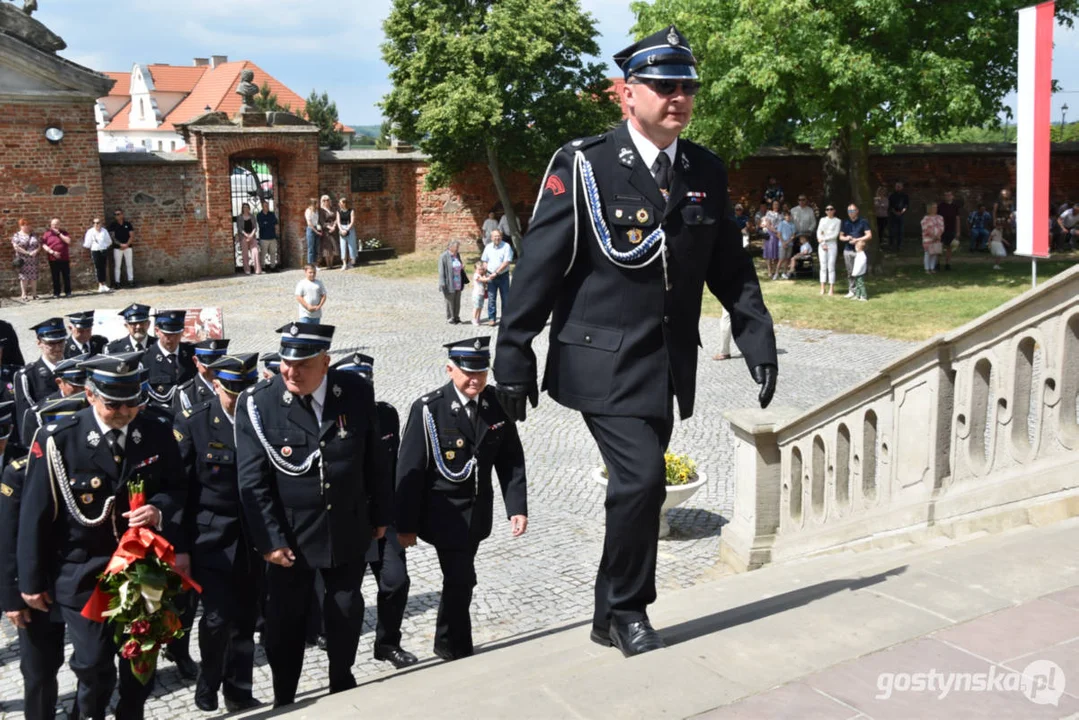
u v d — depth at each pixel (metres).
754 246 28.25
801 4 19.23
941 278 22.70
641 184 3.32
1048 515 4.61
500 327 3.36
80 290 24.33
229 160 26.59
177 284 25.53
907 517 5.56
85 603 4.98
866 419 6.07
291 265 28.23
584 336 3.37
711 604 5.09
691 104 3.28
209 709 5.83
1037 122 8.51
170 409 7.63
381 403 6.86
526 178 29.97
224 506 5.98
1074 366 4.64
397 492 5.96
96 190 24.27
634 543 3.42
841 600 3.59
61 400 5.73
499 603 7.31
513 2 25.25
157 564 4.68
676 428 11.91
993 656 3.02
